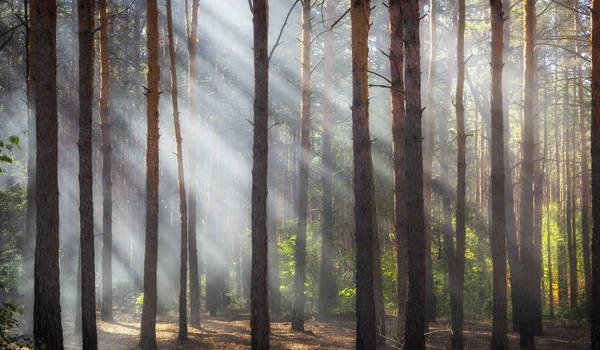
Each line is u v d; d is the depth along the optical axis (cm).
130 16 3094
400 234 1644
